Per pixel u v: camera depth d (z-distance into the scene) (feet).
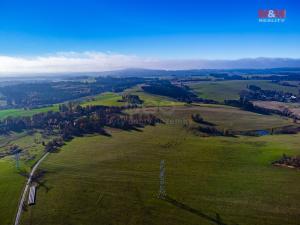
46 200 327.67
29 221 291.17
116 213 298.15
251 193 323.78
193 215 287.69
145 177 376.48
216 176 370.53
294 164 392.68
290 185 338.34
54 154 482.28
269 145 487.20
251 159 423.23
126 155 459.32
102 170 404.57
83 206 312.71
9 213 307.58
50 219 292.81
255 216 282.36
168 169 399.24
